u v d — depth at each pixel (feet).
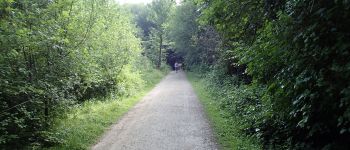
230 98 48.52
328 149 18.40
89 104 52.42
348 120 15.60
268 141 27.63
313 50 17.78
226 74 68.44
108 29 62.85
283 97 21.43
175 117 43.39
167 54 204.03
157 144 29.94
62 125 33.96
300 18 18.71
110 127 38.63
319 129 18.76
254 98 37.32
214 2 28.94
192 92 75.46
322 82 16.97
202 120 40.86
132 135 33.88
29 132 29.14
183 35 149.38
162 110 49.88
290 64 20.11
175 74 160.04
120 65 69.15
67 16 31.83
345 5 15.56
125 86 71.10
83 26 36.96
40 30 28.53
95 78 50.67
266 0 25.91
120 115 46.68
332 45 17.56
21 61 28.60
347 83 16.30
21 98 28.37
